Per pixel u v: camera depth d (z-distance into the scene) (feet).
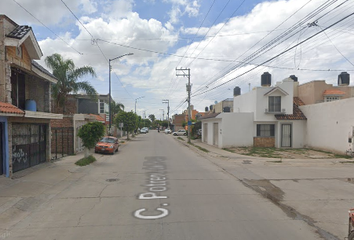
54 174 34.53
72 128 59.21
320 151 64.90
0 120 28.71
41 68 41.86
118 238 15.08
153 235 15.47
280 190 27.43
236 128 74.74
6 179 29.27
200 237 15.17
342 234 15.89
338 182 31.63
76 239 15.01
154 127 483.92
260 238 15.10
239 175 36.04
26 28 32.58
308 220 18.33
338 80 88.58
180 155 61.26
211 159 53.93
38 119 39.27
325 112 64.69
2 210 19.71
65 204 22.13
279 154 59.41
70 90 72.43
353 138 54.80
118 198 23.98
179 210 20.36
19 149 35.04
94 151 67.00
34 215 19.42
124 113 122.42
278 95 73.87
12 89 34.55
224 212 19.93
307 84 82.23
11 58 30.99
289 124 74.02
